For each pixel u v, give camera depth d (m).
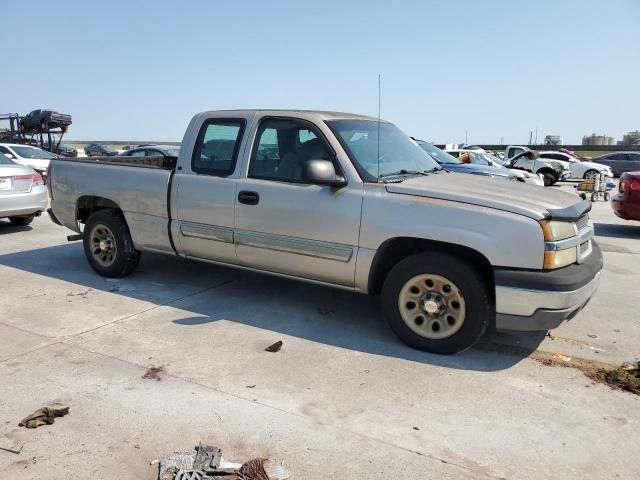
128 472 2.76
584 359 4.27
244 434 3.12
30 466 2.79
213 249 5.29
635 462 2.94
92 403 3.42
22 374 3.79
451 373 3.96
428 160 5.53
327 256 4.58
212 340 4.49
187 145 5.41
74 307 5.25
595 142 76.62
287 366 4.02
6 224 10.10
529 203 4.04
